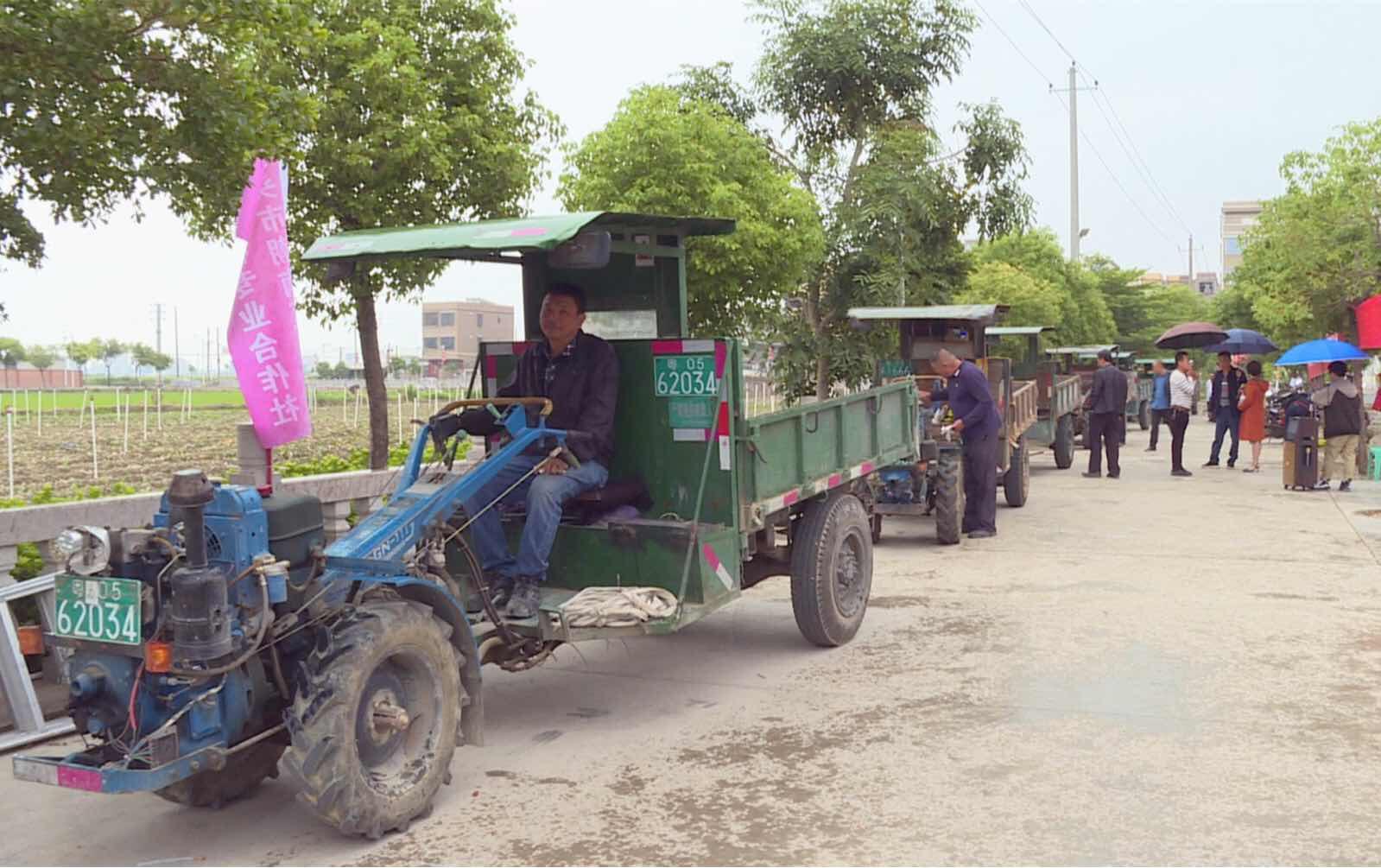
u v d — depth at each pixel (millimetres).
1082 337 39312
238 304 7543
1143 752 5102
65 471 19266
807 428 7000
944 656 6898
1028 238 39188
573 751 5340
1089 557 10188
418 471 5516
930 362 13531
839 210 19125
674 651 7211
